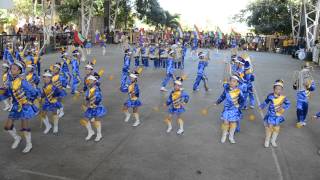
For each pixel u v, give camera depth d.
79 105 11.18
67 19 36.56
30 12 34.94
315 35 29.47
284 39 37.94
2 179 6.07
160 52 20.45
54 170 6.49
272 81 17.30
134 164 6.88
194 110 11.08
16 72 7.11
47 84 8.28
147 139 8.30
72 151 7.41
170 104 8.73
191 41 35.34
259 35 42.25
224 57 28.11
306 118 10.67
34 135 8.30
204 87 14.86
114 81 15.58
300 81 10.34
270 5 42.41
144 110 10.84
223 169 6.80
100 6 38.88
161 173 6.53
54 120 8.47
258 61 27.36
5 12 33.12
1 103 10.98
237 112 8.03
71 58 13.99
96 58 24.16
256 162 7.18
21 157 7.01
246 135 8.85
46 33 26.09
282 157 7.50
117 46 35.22
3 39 21.09
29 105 7.20
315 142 8.54
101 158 7.11
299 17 37.75
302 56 29.52
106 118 9.90
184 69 20.36
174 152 7.55
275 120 7.89
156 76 17.38
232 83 8.01
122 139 8.24
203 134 8.80
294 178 6.52
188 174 6.53
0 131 8.48
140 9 44.78
